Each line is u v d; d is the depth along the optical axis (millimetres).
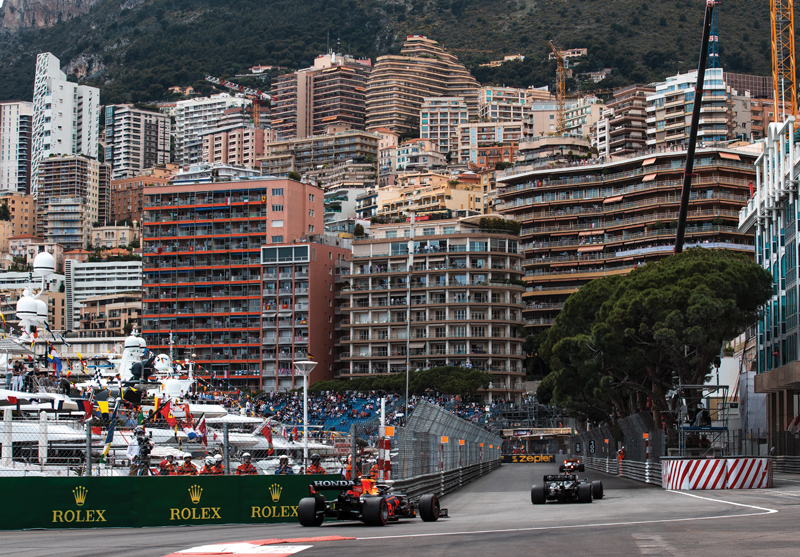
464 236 176375
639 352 76750
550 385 121812
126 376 63594
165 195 192750
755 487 50250
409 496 38688
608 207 195625
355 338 180000
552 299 194875
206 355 184625
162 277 189875
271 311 182375
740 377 103188
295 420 115938
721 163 183875
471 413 146625
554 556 20219
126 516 29234
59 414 45188
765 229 95562
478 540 24094
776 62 148125
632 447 76938
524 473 90750
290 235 187500
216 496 30766
